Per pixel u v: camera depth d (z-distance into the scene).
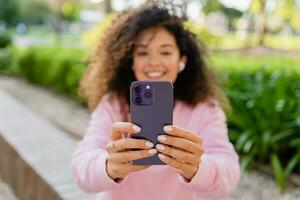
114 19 1.39
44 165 2.47
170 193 1.15
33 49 9.58
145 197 1.16
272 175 3.34
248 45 11.38
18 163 2.72
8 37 14.99
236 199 2.92
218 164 1.04
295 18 10.44
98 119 1.25
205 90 1.31
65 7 15.12
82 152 1.15
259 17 11.24
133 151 0.92
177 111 1.25
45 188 2.21
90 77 1.47
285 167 3.41
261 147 3.47
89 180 1.05
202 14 8.63
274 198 2.95
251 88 3.74
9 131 3.35
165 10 1.25
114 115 1.26
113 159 0.93
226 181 1.05
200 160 0.96
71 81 6.84
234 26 16.77
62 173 2.32
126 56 1.27
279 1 10.12
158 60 1.21
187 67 1.34
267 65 4.17
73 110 6.56
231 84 3.93
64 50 8.88
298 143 3.26
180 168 0.94
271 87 3.57
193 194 1.16
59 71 7.50
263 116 3.49
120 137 0.96
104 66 1.34
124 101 1.30
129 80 1.33
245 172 3.41
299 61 6.23
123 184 1.16
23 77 10.38
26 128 3.53
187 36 1.30
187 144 0.90
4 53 12.17
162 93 0.94
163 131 0.93
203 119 1.22
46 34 33.72
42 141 3.09
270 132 3.40
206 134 1.19
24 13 34.69
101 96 1.37
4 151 3.08
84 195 2.01
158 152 0.93
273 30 16.27
